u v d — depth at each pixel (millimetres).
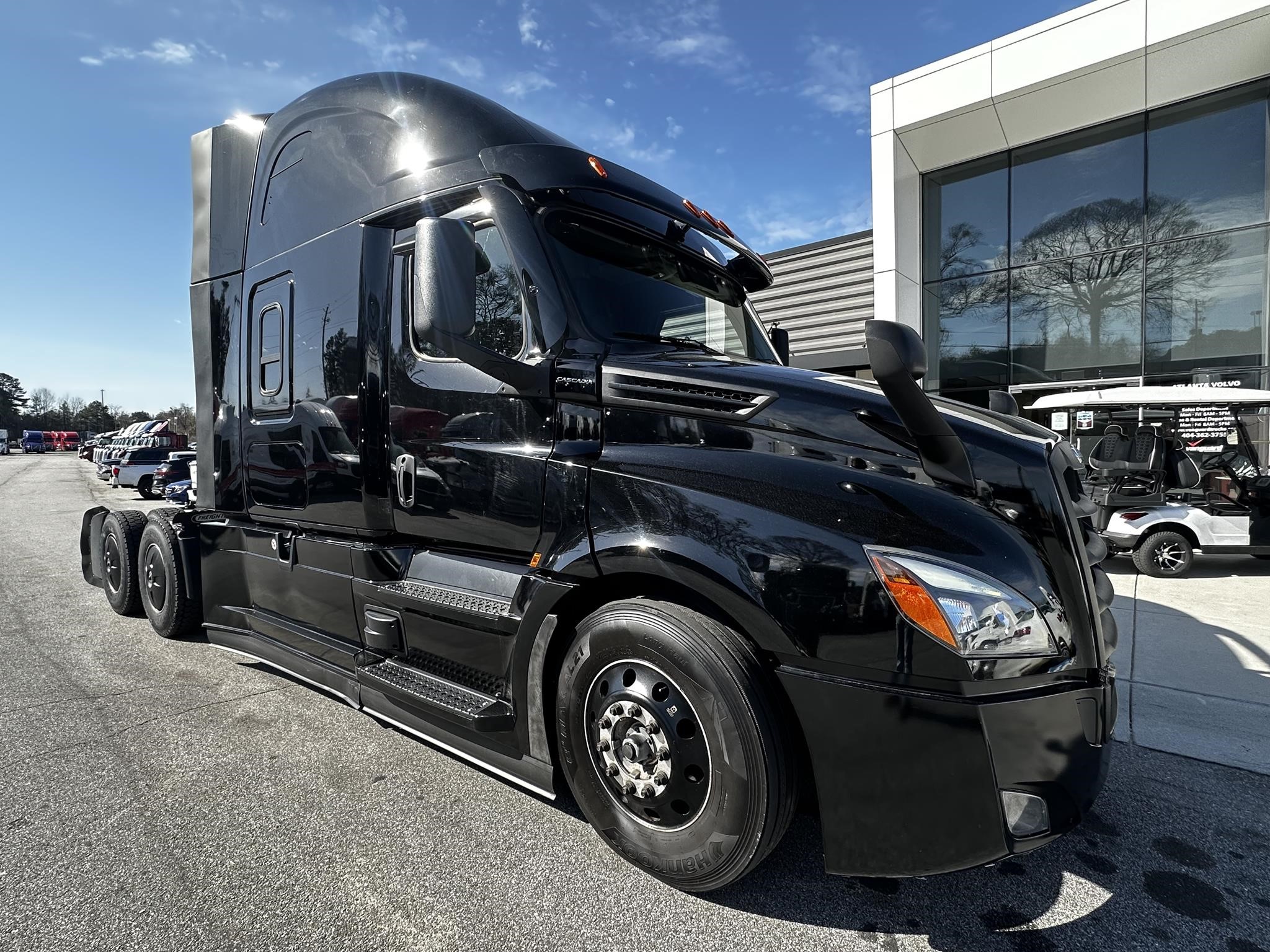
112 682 3914
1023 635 1758
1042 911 2014
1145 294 11461
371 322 2936
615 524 2143
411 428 2826
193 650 4539
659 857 2043
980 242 12852
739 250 3283
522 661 2316
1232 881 2164
